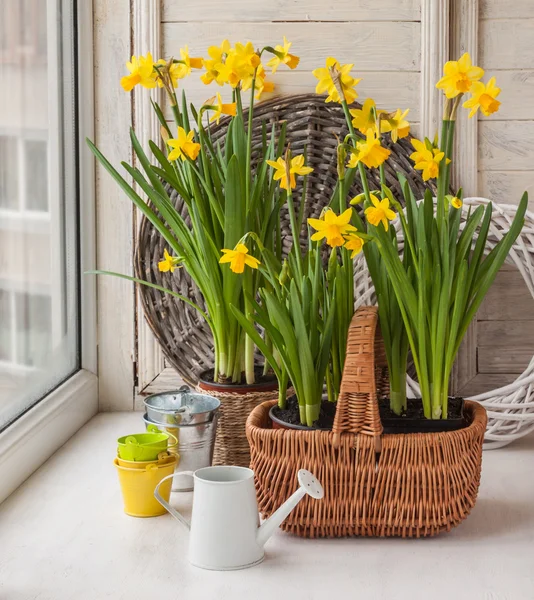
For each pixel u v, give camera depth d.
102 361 2.60
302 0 2.52
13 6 2.19
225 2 2.53
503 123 2.52
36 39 2.30
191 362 2.55
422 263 1.93
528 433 2.41
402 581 1.87
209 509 1.90
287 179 1.98
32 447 2.22
